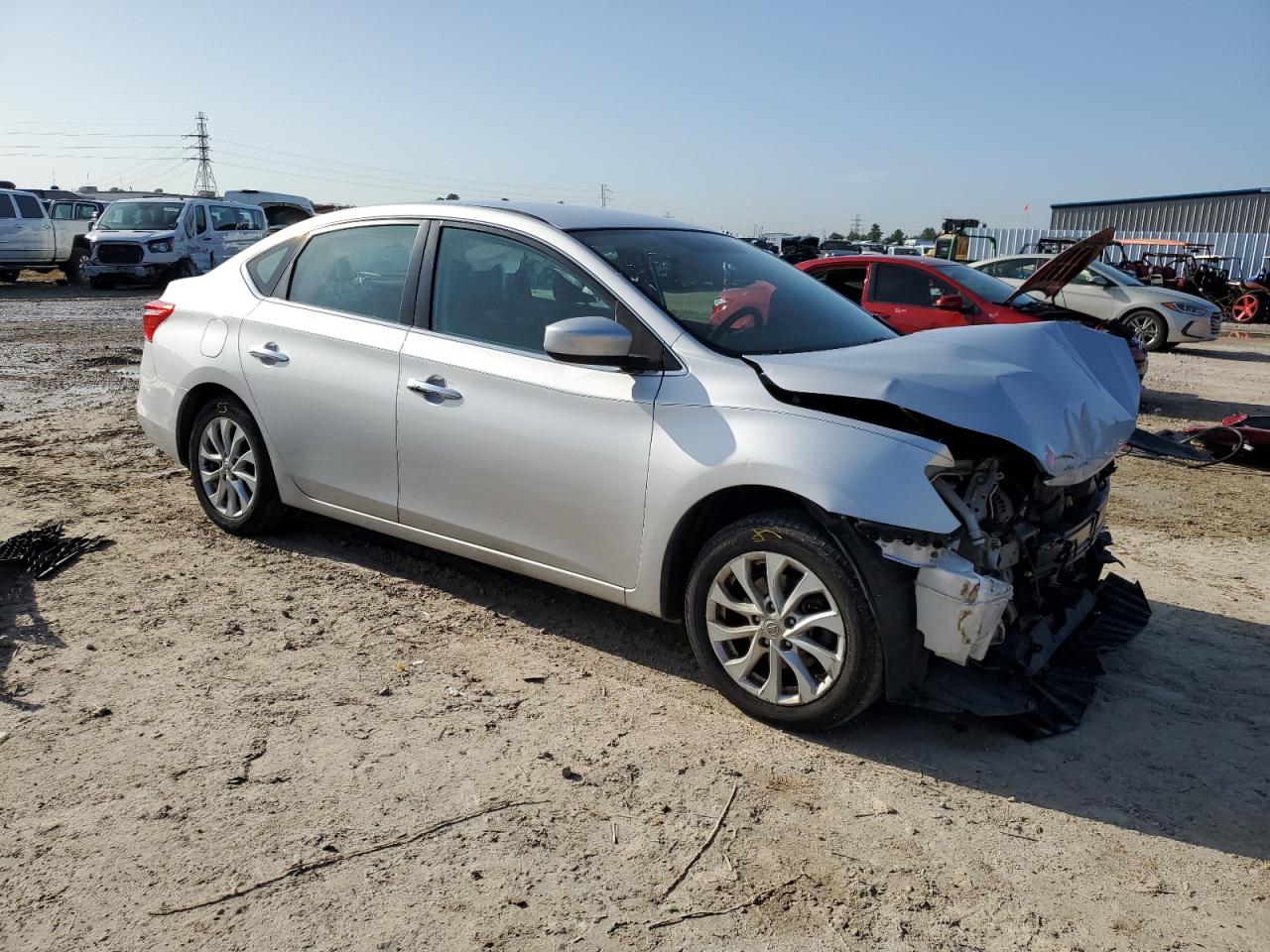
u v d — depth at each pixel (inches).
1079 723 138.4
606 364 137.2
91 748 123.1
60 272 1095.0
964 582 119.6
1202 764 131.1
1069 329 160.7
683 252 163.6
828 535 125.6
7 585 172.6
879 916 99.3
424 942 93.0
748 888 102.7
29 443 277.0
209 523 209.2
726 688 138.9
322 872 102.2
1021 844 112.2
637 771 123.6
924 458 121.3
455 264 163.9
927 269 379.2
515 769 122.8
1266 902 103.9
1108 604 167.8
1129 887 105.6
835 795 120.3
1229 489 284.5
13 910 95.1
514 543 155.3
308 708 135.1
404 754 124.9
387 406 165.5
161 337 203.9
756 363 133.7
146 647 151.3
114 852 104.0
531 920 96.6
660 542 138.7
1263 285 923.4
